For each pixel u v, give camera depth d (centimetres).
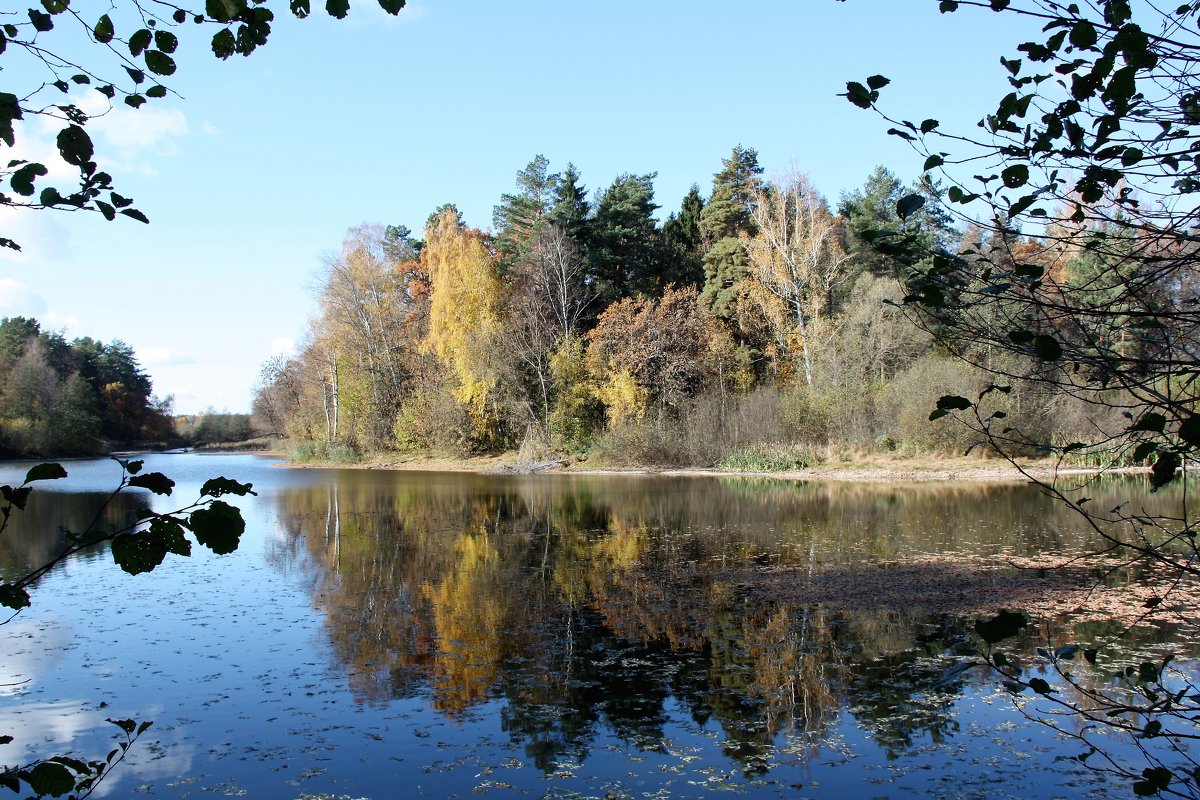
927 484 2381
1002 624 230
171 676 699
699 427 3228
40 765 222
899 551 1245
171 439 7700
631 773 511
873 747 543
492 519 1767
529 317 3678
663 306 3512
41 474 207
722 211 4394
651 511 1869
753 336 3744
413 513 1895
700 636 800
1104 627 773
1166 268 228
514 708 619
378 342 4434
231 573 1165
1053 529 1440
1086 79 217
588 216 4284
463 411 3862
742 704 621
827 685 657
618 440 3325
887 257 255
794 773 509
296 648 779
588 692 650
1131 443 250
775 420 3080
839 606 903
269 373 5925
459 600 973
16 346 5978
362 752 544
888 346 3106
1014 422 2281
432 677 691
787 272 3547
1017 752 530
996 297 234
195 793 487
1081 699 610
